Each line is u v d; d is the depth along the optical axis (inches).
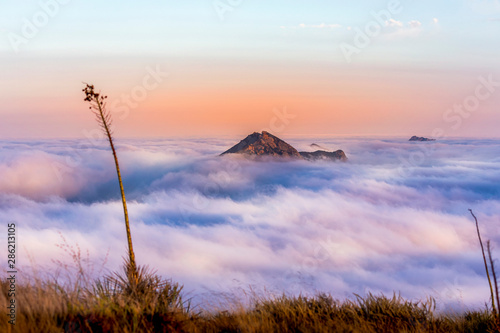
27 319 163.5
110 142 216.4
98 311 181.2
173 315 198.8
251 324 205.9
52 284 190.5
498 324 211.0
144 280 215.5
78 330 166.7
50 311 171.8
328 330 211.3
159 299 208.4
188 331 194.5
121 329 174.7
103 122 214.4
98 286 205.2
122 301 192.9
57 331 159.9
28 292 182.9
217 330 203.6
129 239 216.2
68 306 179.8
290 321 220.8
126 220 217.0
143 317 186.7
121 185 215.9
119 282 209.2
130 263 214.2
